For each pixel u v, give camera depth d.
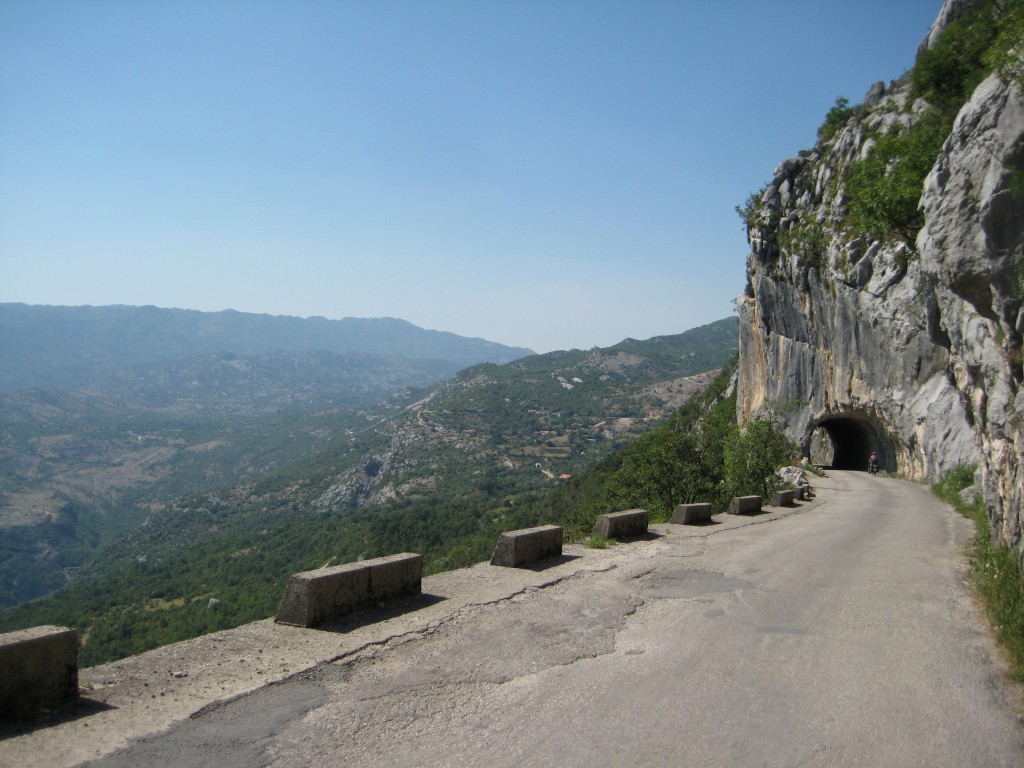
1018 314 7.72
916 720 4.87
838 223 46.12
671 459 24.59
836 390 47.41
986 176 8.10
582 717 4.80
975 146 8.58
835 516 18.52
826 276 47.00
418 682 5.38
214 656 5.75
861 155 44.50
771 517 17.47
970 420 14.59
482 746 4.32
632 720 4.77
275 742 4.28
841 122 53.47
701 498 23.80
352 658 5.83
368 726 4.57
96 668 5.39
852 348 44.91
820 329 49.31
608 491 26.14
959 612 7.89
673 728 4.64
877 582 9.49
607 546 11.57
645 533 13.12
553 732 4.55
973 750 4.43
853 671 5.85
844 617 7.58
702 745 4.39
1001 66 8.09
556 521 60.47
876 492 28.59
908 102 40.41
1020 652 6.08
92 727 4.35
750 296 64.31
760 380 60.69
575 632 6.80
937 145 20.61
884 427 43.75
